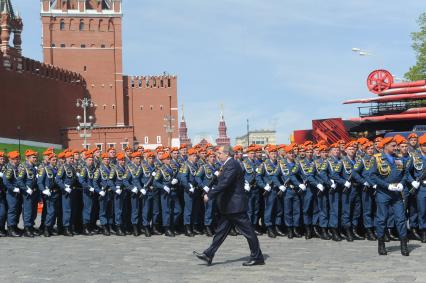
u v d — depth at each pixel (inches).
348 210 541.0
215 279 337.7
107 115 3671.3
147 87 3814.0
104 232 633.0
